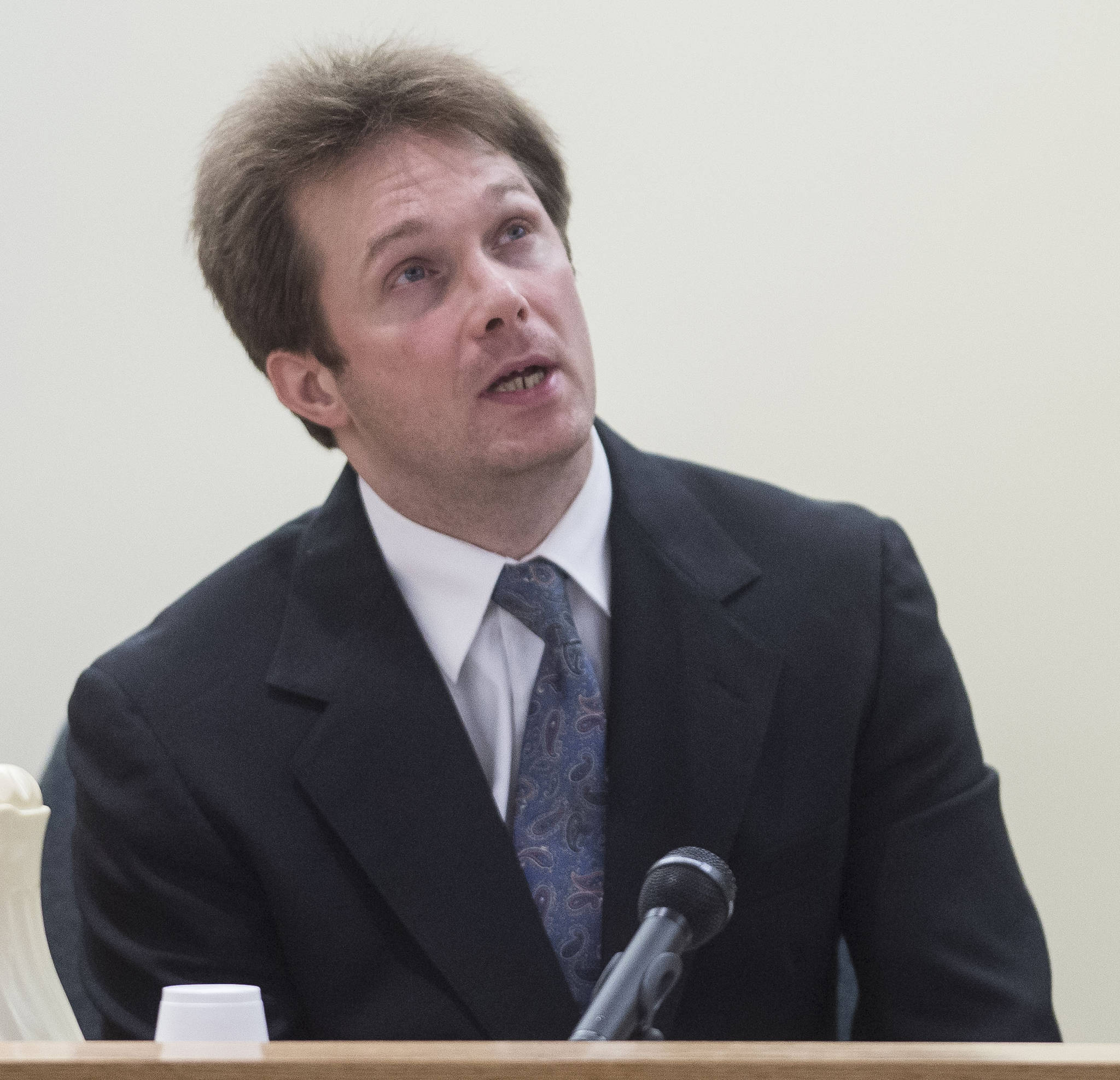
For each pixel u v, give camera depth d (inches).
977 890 228.2
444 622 231.6
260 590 244.4
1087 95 369.4
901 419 374.6
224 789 223.6
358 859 217.2
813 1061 89.4
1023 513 368.8
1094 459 365.7
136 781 227.5
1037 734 364.2
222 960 222.2
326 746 223.3
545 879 217.2
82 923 235.5
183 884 224.5
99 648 384.8
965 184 374.6
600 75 386.6
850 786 231.9
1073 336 368.2
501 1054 92.5
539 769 222.4
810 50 381.1
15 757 380.5
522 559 231.9
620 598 230.2
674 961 126.9
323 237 222.4
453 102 220.2
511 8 386.9
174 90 390.0
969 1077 88.9
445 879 215.6
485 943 212.5
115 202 391.2
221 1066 90.9
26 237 390.9
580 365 217.8
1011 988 219.6
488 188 217.8
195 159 386.0
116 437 388.5
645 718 222.7
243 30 388.8
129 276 390.6
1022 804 363.6
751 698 226.5
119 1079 91.4
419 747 222.2
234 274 237.5
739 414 381.1
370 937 218.2
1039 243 370.9
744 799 221.8
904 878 230.2
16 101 392.5
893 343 375.9
